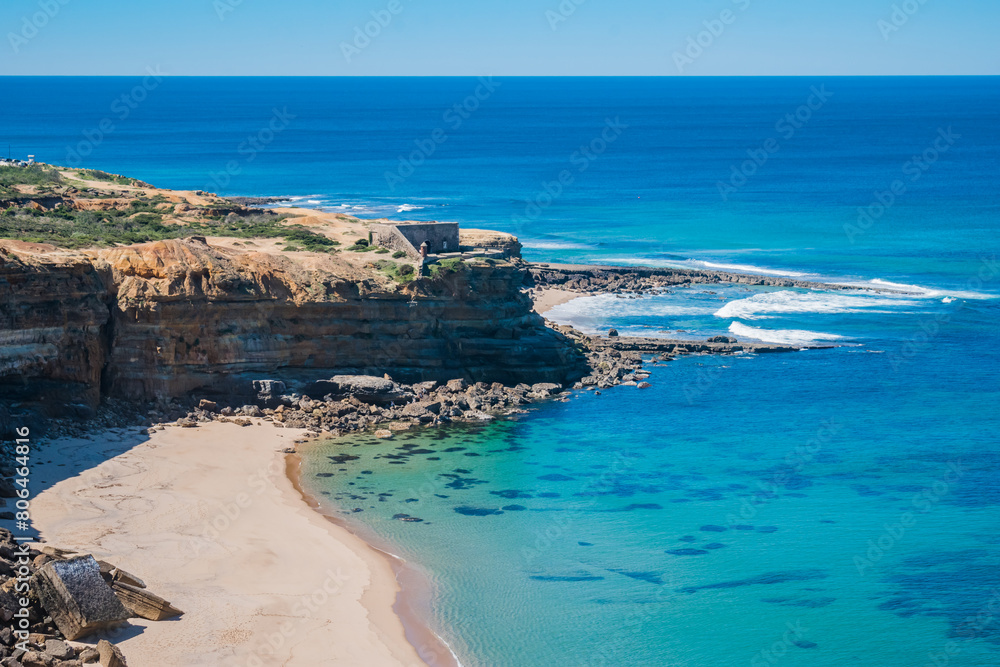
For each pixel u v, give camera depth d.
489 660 35.16
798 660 35.62
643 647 36.34
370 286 65.38
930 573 42.34
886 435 60.31
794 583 41.47
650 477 53.53
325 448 56.31
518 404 66.00
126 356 58.78
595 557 43.75
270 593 38.12
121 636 33.28
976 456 56.59
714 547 44.91
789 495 51.16
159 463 50.75
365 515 47.25
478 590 40.34
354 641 35.28
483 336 69.19
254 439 56.25
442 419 62.00
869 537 46.00
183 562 39.81
